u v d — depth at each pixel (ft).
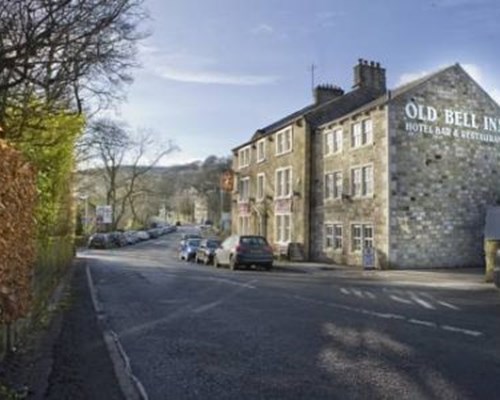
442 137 108.88
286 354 29.66
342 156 119.96
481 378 24.27
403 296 55.83
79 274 92.79
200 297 56.44
